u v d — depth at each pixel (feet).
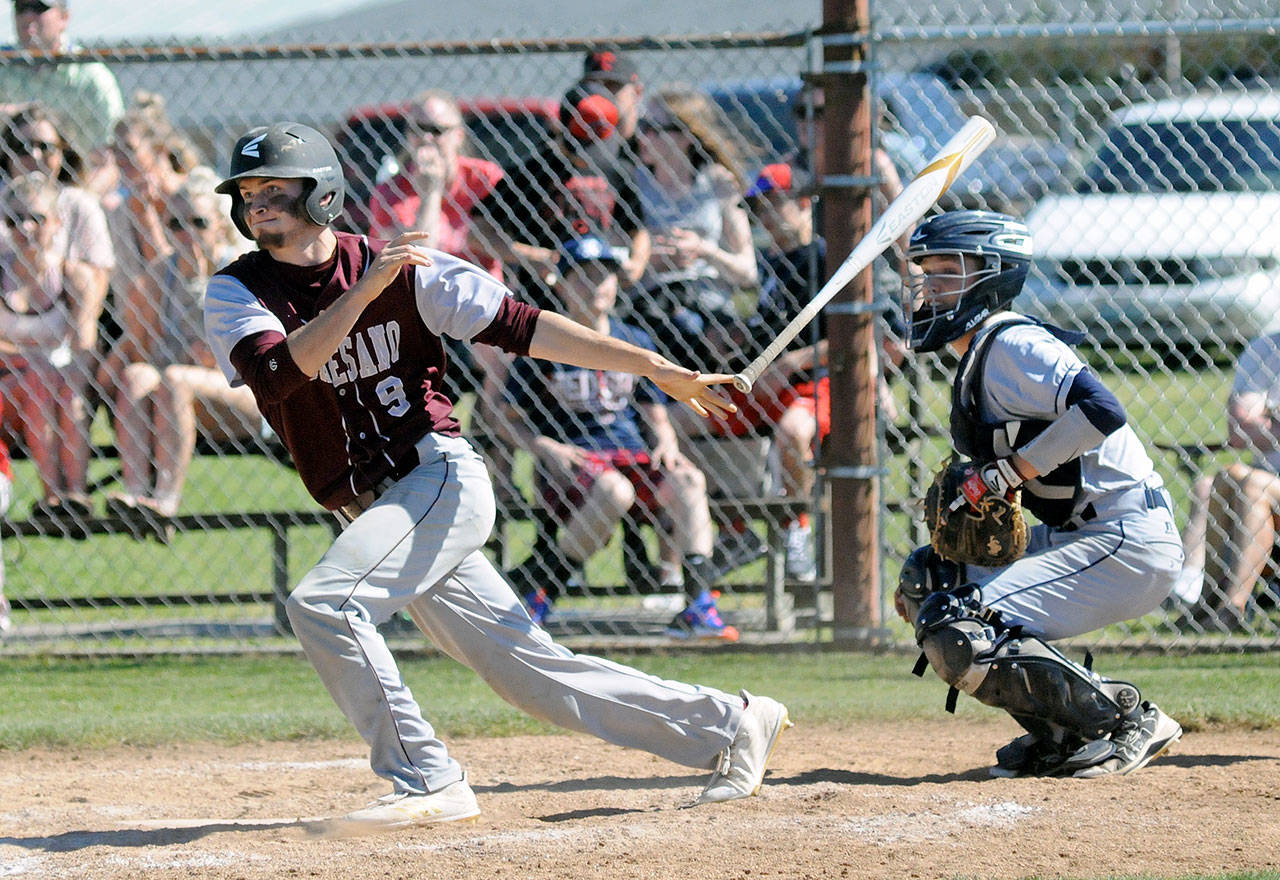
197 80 87.86
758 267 78.95
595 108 76.13
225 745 56.59
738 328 77.92
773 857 38.42
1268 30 65.46
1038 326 46.29
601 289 72.28
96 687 67.05
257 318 39.40
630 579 77.87
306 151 39.34
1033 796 44.88
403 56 69.05
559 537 76.95
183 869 38.29
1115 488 47.32
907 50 71.72
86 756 55.36
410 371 41.50
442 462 41.86
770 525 74.64
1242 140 118.83
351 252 40.88
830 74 67.05
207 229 78.02
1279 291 117.19
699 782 49.14
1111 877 35.73
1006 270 46.73
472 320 40.98
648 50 68.49
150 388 77.00
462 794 42.50
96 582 90.68
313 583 40.40
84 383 77.92
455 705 61.05
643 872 37.14
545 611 75.66
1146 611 48.24
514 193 77.15
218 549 102.12
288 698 64.39
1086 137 115.65
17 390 77.05
